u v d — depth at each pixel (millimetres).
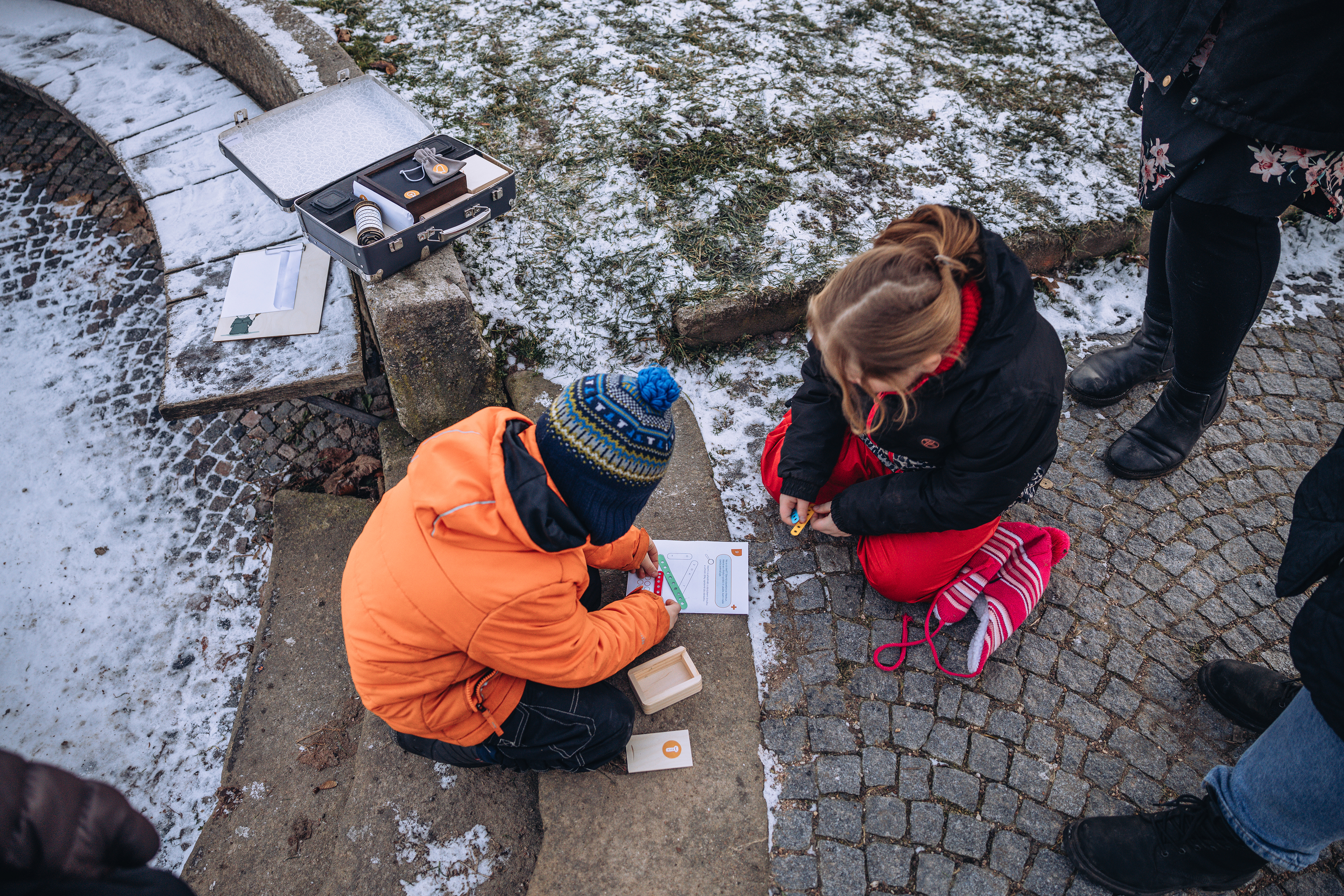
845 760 2119
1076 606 2441
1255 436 2883
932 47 4098
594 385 1494
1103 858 1893
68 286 3615
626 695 2115
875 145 3576
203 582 2779
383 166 2475
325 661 2492
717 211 3285
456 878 1977
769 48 4012
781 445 2479
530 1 4160
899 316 1418
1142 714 2234
